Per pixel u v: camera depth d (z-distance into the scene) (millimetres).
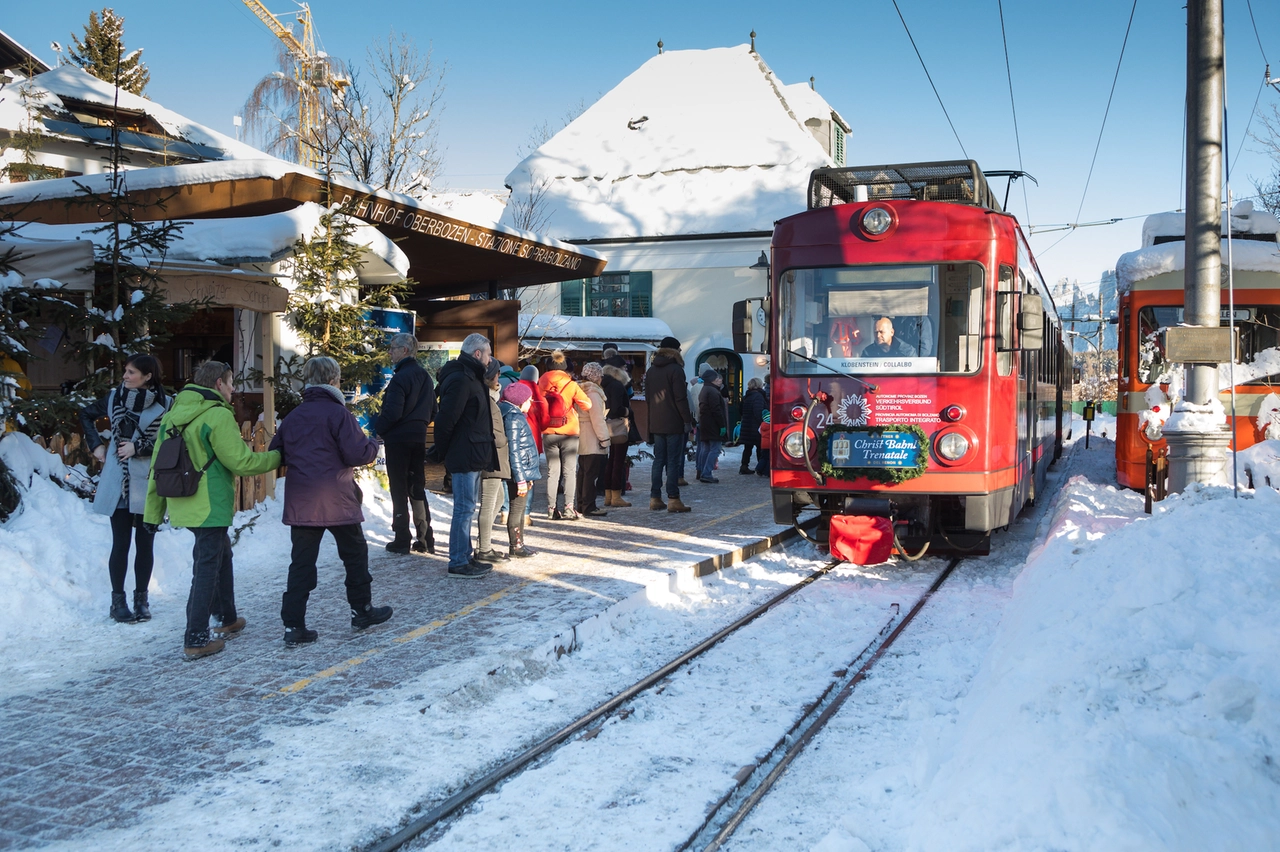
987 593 8000
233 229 9750
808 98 32906
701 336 27109
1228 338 8586
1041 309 8844
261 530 9195
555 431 11094
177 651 5938
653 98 31812
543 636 6172
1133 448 12547
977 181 9109
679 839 3736
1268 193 25297
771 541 10109
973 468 8344
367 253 11531
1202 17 8820
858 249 8609
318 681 5379
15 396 8391
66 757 4359
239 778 4172
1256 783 3398
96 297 9320
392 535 10016
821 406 8672
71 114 20188
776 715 5129
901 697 5441
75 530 7449
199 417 5715
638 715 5137
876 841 3611
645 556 8891
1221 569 5176
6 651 5922
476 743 4672
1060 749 3516
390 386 8859
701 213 27656
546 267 15219
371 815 3869
